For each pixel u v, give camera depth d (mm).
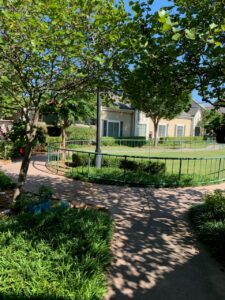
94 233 4152
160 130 29188
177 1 3336
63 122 12023
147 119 27094
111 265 3758
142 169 10555
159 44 3369
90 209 5527
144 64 3621
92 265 3312
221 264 3879
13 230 4039
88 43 3980
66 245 3713
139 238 4688
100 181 8688
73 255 3535
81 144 21344
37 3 3484
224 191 7949
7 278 2977
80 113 11609
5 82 4457
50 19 3676
